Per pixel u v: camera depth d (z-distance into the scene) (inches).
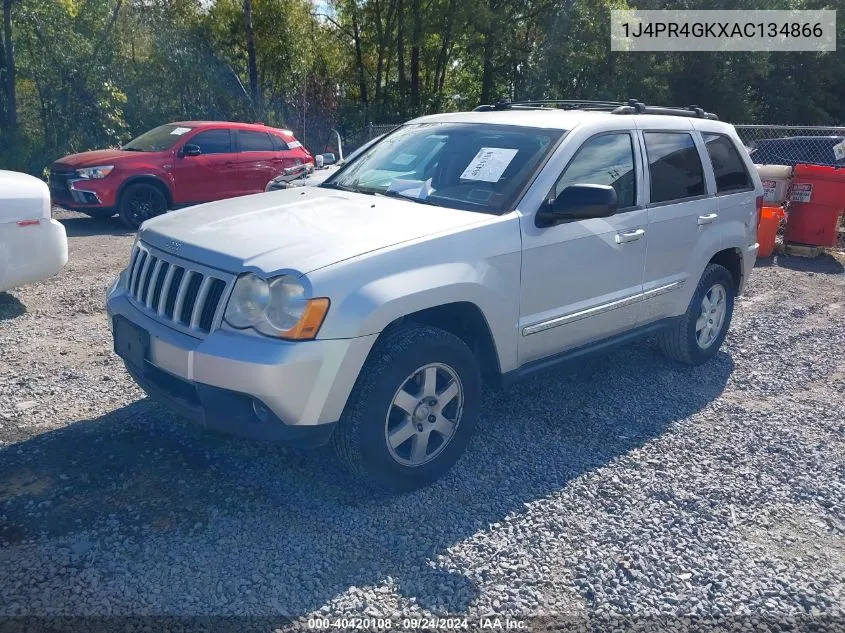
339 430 133.2
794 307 299.4
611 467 159.2
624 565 125.3
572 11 1075.9
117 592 113.4
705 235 206.2
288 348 121.2
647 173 187.5
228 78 941.2
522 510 141.1
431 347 138.2
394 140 195.3
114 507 135.4
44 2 658.8
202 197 470.0
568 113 189.8
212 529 130.3
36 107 709.3
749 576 124.5
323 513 136.8
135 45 885.8
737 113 1312.7
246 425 126.3
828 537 137.3
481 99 1235.2
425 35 1114.7
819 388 211.6
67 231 431.5
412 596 115.9
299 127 1072.2
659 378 213.3
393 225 142.9
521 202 156.3
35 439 159.8
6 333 231.3
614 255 175.5
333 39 1246.3
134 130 867.4
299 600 113.8
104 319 249.1
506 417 182.4
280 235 137.1
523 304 156.0
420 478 143.7
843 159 556.1
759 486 153.7
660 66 1184.8
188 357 127.0
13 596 111.3
